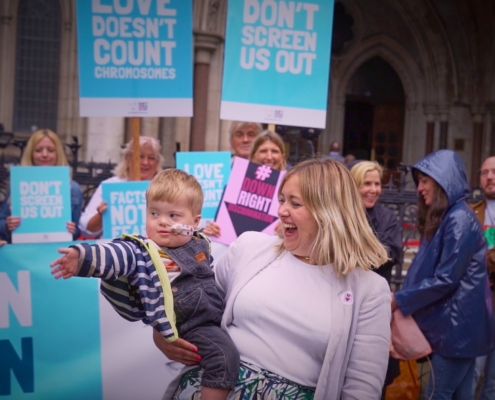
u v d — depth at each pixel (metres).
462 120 17.58
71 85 12.51
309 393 2.19
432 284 3.43
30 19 12.48
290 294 2.22
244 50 3.99
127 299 2.26
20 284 3.28
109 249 2.12
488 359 4.12
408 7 17.14
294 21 4.03
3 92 12.41
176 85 3.93
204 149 12.77
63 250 2.06
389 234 4.17
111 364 3.33
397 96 18.69
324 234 2.18
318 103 4.07
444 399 3.54
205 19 12.36
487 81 17.20
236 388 2.22
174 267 2.29
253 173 3.59
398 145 18.78
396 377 4.10
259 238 2.45
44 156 4.59
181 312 2.27
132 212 3.90
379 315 2.20
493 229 4.56
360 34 17.56
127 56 3.88
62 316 3.30
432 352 3.59
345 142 18.84
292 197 2.25
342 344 2.14
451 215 3.49
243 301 2.27
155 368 3.35
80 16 3.83
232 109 4.00
